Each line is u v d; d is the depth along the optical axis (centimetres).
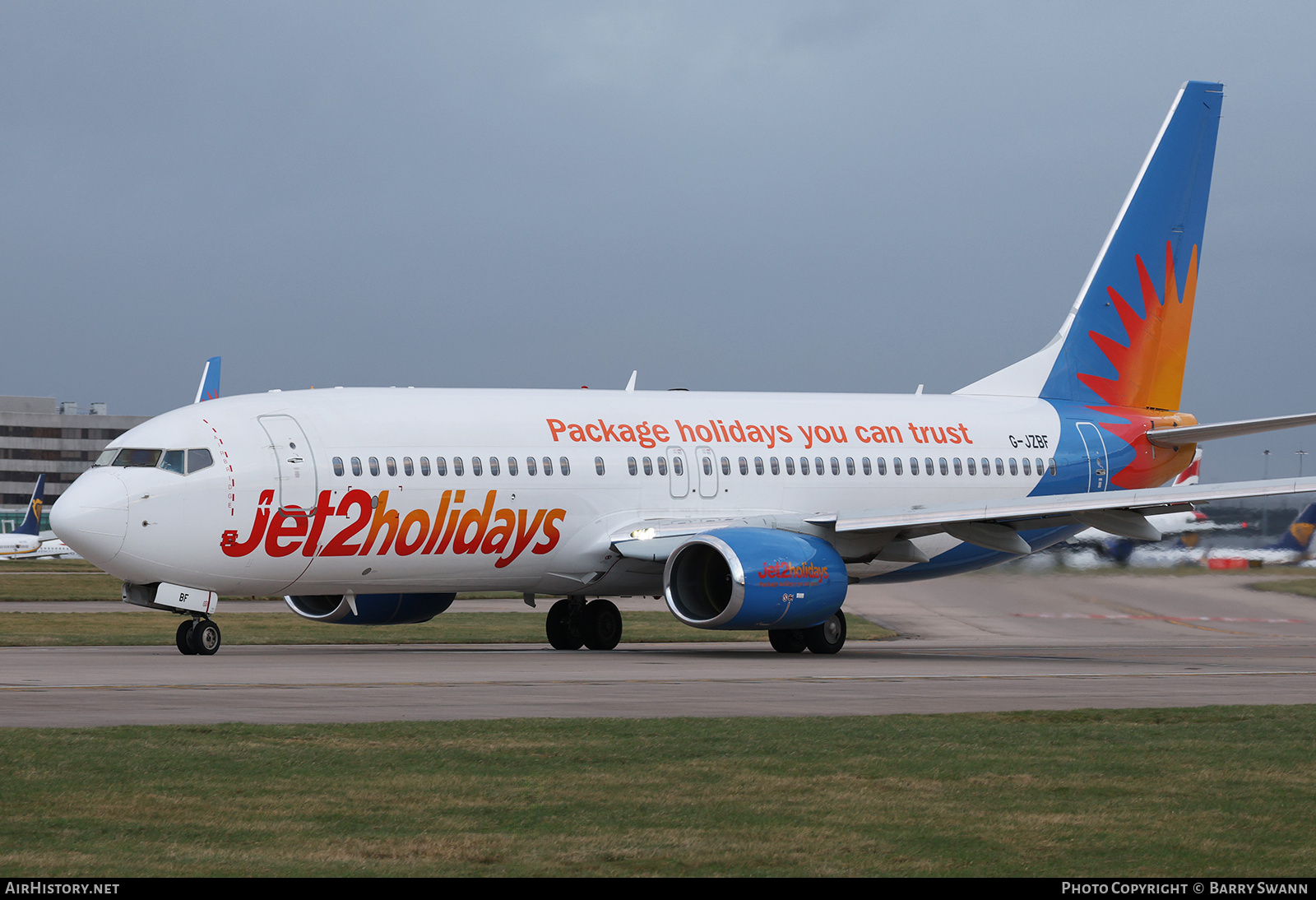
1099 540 17500
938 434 13675
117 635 12756
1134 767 5409
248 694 7431
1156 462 14738
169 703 6925
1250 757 5669
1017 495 13950
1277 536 19025
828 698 7588
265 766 5097
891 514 11756
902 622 15788
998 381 14512
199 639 10506
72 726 5981
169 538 10219
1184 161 14950
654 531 11688
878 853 4003
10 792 4566
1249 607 16725
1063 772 5278
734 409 12925
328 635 13500
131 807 4403
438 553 11200
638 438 12188
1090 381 14725
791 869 3819
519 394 12088
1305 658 11538
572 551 11788
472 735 5853
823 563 11350
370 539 10888
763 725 6291
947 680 8912
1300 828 4375
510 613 17212
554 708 6931
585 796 4700
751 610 10962
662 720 6378
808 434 13050
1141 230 14850
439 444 11244
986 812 4553
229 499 10381
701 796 4728
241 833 4109
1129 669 10100
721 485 12444
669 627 15338
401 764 5188
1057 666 10375
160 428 10538
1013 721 6669
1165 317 15025
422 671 8956
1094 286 14750
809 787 4897
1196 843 4166
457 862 3838
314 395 11250
